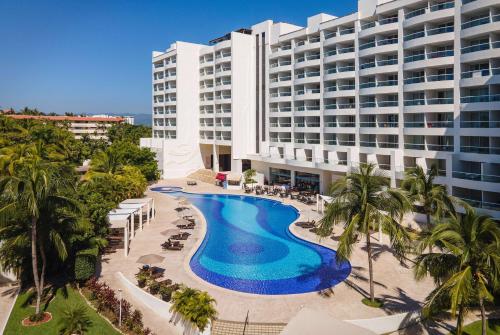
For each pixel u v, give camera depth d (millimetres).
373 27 51250
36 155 46875
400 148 49031
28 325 21766
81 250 26844
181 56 81562
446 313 23391
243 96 74938
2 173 40094
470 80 41062
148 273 27828
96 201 31078
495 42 39688
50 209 22766
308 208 52188
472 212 18688
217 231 42312
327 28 58469
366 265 31203
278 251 35469
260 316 22984
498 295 24312
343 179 23750
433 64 44469
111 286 26906
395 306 24125
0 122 72062
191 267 31297
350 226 22156
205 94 82812
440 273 18984
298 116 65000
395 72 49625
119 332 21438
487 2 39219
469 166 43500
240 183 68750
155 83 89250
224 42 75688
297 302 24734
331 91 58156
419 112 46219
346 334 16594
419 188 29672
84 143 88500
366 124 54062
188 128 83438
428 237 19453
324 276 29297
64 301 24641
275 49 70750
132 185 49531
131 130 119000
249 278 29125
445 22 45344
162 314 23141
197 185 72688
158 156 81938
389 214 23672
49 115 158750
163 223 44406
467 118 42812
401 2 48219
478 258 17828
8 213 20953
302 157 63844
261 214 50438
